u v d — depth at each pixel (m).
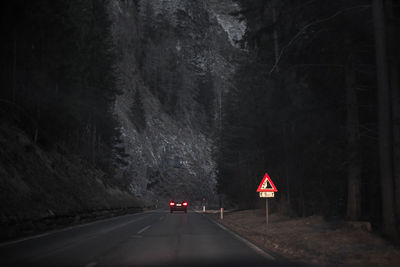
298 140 21.72
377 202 17.22
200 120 150.62
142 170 89.94
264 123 25.59
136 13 160.38
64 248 10.95
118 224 22.19
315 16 15.74
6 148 22.77
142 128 103.62
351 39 15.54
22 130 28.38
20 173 21.61
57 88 32.91
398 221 11.70
